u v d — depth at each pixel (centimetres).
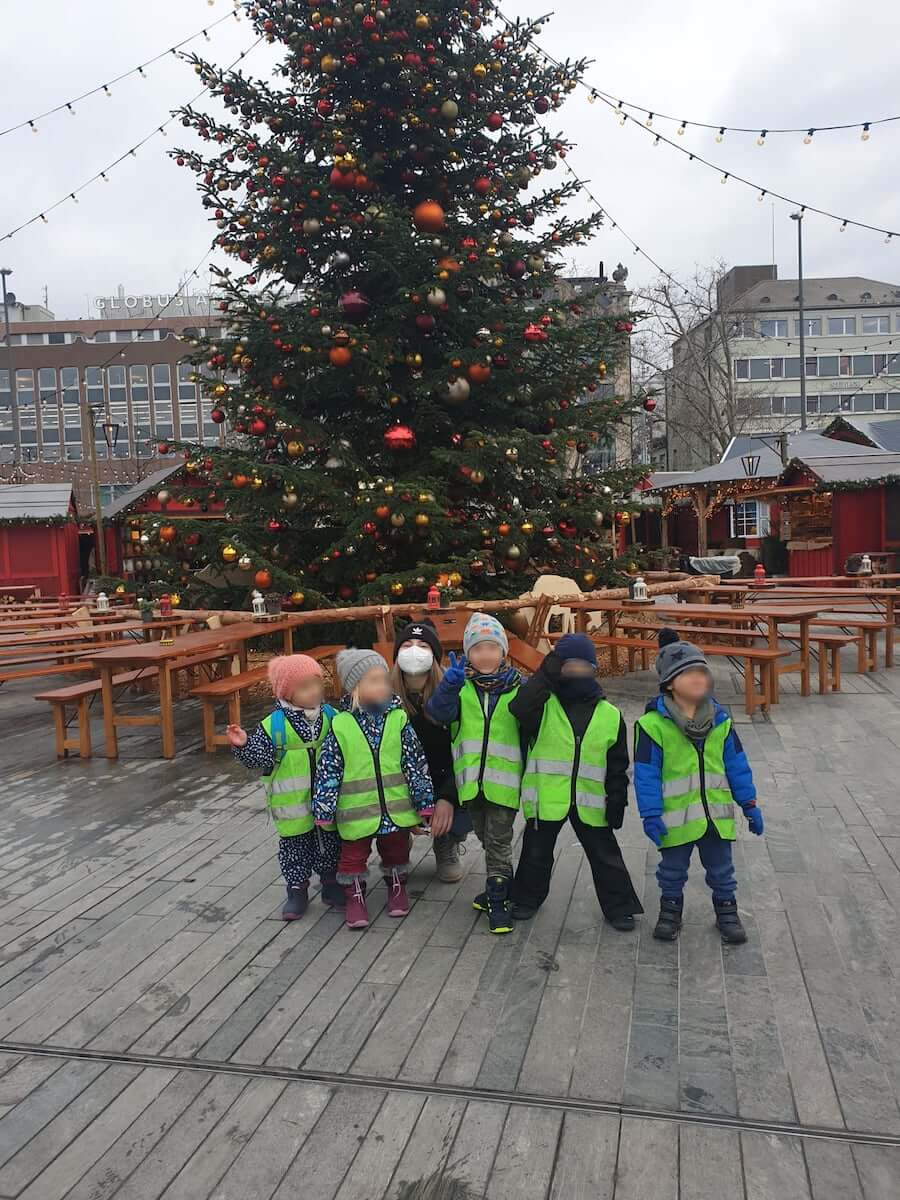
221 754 731
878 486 2053
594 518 1105
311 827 403
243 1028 316
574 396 1158
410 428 1077
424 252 993
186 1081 286
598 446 1220
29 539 2262
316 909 421
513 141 1130
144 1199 235
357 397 1080
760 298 7462
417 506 940
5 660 943
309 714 401
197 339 1093
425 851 501
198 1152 252
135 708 945
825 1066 281
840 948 361
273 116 1046
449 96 1063
